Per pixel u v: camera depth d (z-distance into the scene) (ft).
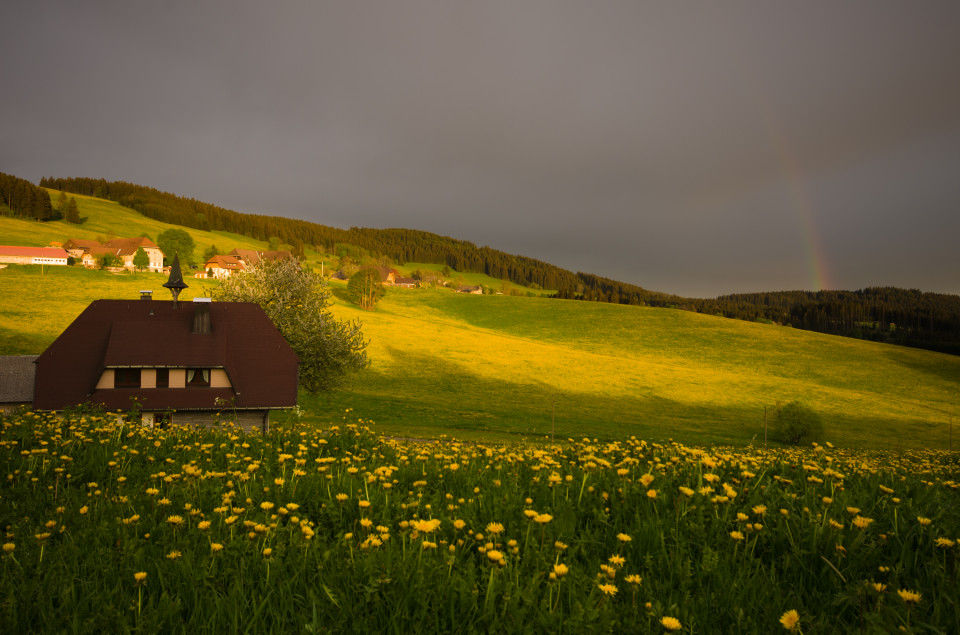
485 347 309.22
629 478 15.25
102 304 111.14
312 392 145.59
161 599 8.50
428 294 517.96
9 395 103.81
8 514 13.33
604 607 7.65
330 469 17.46
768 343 369.09
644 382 265.95
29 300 264.11
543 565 9.58
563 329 405.39
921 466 25.53
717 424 198.70
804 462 17.85
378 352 273.75
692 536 11.12
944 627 7.36
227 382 106.42
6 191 650.02
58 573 9.45
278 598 8.86
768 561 10.69
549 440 135.44
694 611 8.11
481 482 16.02
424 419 160.35
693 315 445.37
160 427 25.75
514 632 7.41
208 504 14.10
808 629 7.59
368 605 8.36
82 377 100.73
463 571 9.21
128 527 12.00
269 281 149.79
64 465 17.78
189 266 549.95
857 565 9.81
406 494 15.11
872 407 248.32
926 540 10.93
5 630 7.84
